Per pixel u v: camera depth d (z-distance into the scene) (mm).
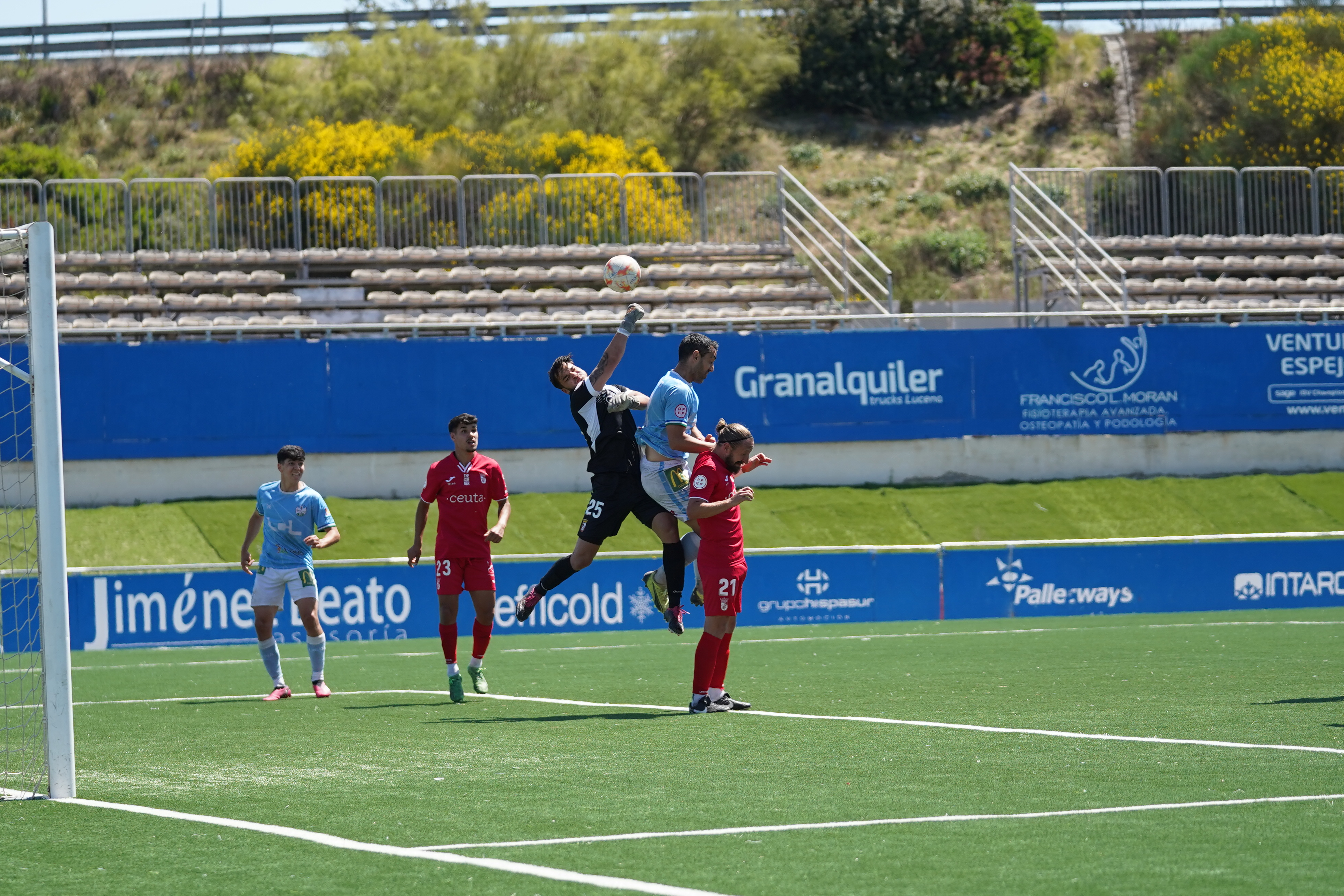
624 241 77500
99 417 62000
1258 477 68000
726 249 78312
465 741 19828
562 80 133875
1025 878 11242
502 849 12633
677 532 24562
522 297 73000
